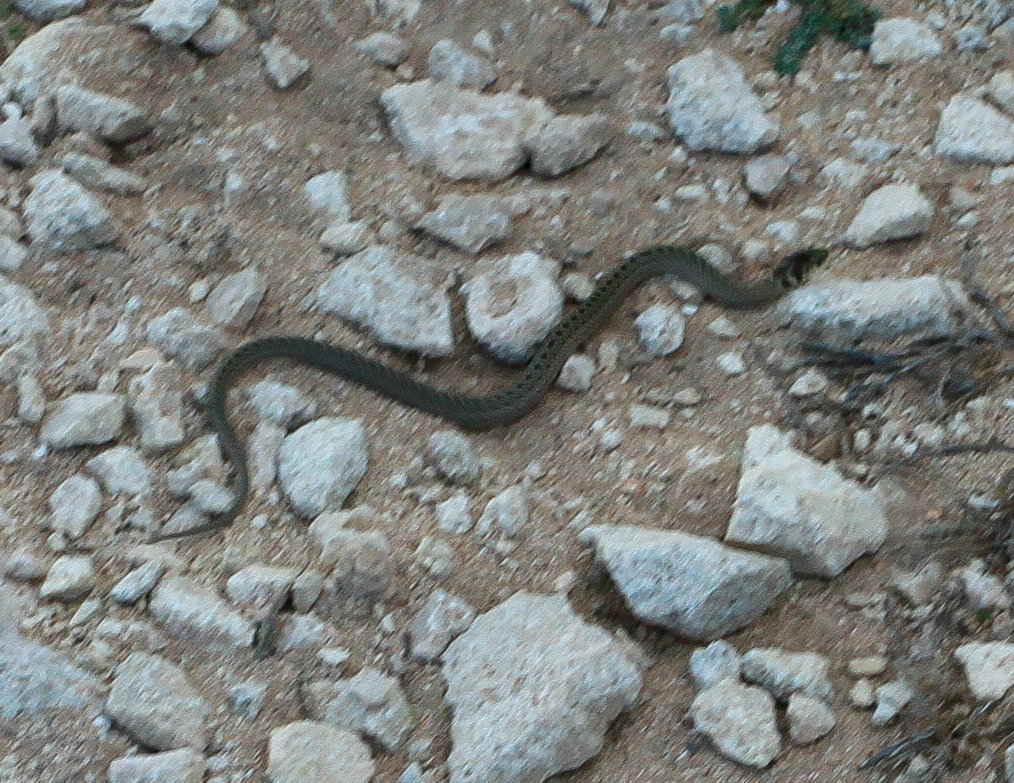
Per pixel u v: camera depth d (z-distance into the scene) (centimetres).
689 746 763
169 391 909
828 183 1045
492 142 1058
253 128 1068
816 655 790
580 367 945
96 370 926
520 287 963
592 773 755
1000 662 766
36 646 778
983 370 911
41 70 1071
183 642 790
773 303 973
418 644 793
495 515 858
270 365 946
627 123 1088
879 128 1068
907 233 993
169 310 962
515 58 1136
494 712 745
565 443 915
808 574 831
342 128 1079
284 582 806
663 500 873
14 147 1030
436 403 919
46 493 865
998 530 827
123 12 1134
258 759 744
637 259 987
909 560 834
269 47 1108
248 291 968
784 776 748
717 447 900
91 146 1041
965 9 1134
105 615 800
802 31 1120
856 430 901
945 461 875
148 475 873
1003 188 1018
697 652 792
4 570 816
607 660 764
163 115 1072
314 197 1028
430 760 751
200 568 830
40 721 754
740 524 824
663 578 796
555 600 800
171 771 728
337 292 971
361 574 807
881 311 934
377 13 1159
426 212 1023
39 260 981
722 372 944
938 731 752
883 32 1112
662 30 1145
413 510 869
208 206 1025
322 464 867
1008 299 952
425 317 955
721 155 1063
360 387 937
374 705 760
